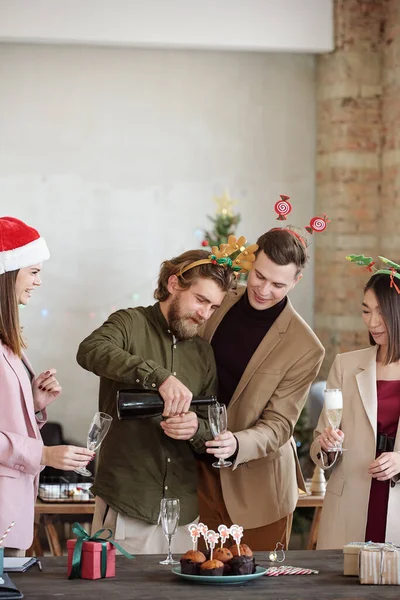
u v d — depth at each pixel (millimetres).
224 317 3838
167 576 2676
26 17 7164
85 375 7602
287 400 3727
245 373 3734
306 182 7922
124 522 3377
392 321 3604
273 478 3797
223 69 7812
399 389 3645
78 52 7598
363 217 7613
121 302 7680
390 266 3678
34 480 3176
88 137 7629
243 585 2584
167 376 3289
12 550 3094
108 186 7664
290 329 3771
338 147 7605
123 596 2420
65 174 7605
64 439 7527
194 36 7383
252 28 7445
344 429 3670
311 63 7922
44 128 7574
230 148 7832
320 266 7848
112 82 7660
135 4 7301
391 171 7484
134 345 3502
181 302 3443
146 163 7719
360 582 2625
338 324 7566
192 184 7777
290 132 7902
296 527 6047
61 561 2867
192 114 7777
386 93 7547
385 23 7562
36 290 7547
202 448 3461
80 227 7625
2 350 3072
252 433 3555
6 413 3025
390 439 3594
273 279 3617
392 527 3482
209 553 2779
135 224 7703
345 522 3590
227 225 7273
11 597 2363
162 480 3416
